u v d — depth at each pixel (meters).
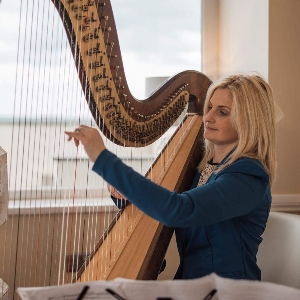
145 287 1.04
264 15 2.59
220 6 3.03
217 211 1.42
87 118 2.31
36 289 1.03
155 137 1.89
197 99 2.17
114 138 1.69
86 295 1.06
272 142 1.65
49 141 2.51
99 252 1.60
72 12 1.45
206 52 3.03
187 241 1.68
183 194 1.41
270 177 1.66
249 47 2.73
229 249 1.60
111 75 1.62
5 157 1.55
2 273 2.41
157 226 1.65
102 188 2.62
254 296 1.03
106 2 1.55
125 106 1.71
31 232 2.46
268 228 2.10
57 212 2.48
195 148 1.96
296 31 2.60
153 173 1.85
